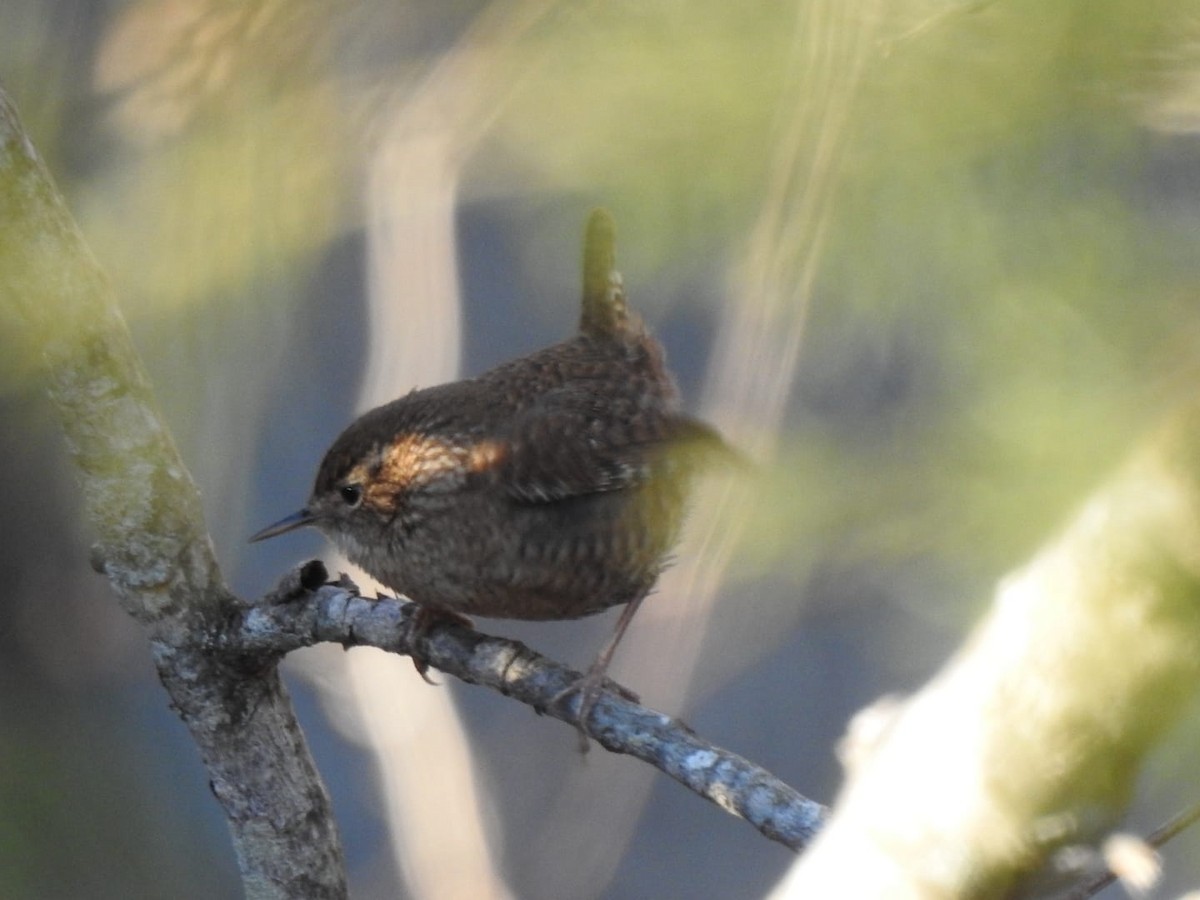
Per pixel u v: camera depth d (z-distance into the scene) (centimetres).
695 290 537
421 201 485
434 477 721
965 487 386
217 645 622
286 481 1186
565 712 636
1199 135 390
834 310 470
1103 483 297
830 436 425
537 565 729
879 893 310
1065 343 391
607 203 430
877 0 407
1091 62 379
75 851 1109
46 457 1100
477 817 860
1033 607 290
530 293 980
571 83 414
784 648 1391
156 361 615
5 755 1109
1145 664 277
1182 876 501
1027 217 407
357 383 906
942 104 399
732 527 448
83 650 1171
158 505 604
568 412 731
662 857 1558
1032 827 294
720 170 421
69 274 553
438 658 666
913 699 335
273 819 639
